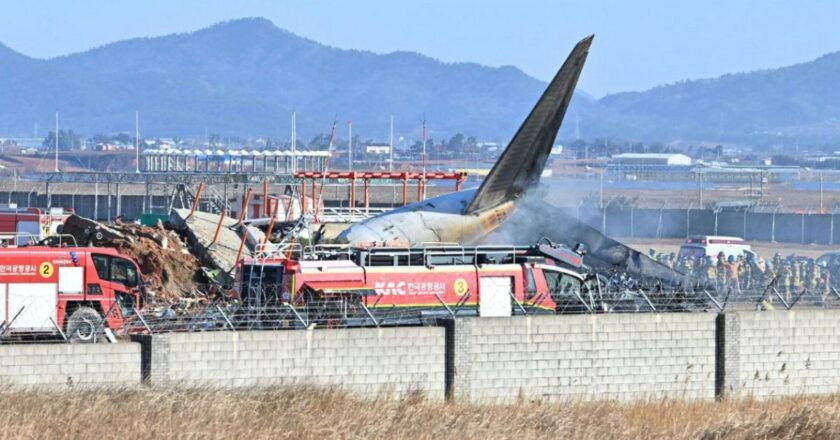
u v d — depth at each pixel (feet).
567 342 557.74
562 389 556.10
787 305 631.56
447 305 599.16
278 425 441.27
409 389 528.63
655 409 529.86
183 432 419.95
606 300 627.05
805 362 600.80
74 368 487.20
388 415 464.65
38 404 443.73
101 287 600.39
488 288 605.73
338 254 641.40
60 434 415.44
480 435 453.17
